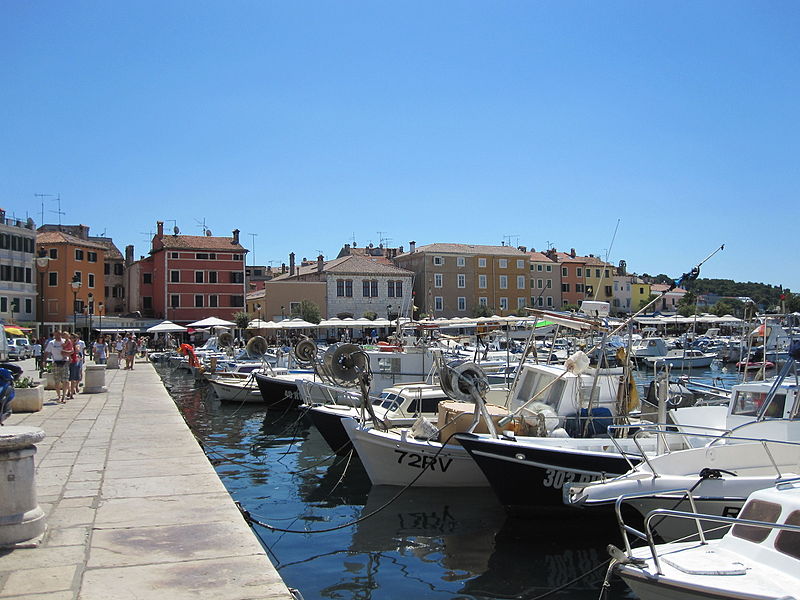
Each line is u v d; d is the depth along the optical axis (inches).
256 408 1190.9
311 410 764.0
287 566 418.9
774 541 286.5
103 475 409.7
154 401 846.5
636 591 291.1
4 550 271.1
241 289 3132.4
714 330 2573.8
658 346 1811.0
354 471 679.1
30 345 2165.4
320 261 3120.1
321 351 1376.7
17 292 2637.8
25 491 281.6
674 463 424.8
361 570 410.9
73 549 273.3
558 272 3659.0
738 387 529.0
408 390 726.5
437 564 418.9
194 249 3061.0
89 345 2076.8
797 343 585.0
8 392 550.0
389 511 525.0
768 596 256.2
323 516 523.5
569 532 475.8
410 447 563.2
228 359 1637.6
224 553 269.6
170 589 233.6
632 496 363.6
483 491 573.3
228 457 773.3
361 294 3070.9
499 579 394.9
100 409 755.4
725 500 386.3
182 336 3014.3
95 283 3041.3
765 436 445.7
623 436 553.6
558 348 1386.6
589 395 573.0
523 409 570.9
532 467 477.1
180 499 352.5
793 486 321.4
